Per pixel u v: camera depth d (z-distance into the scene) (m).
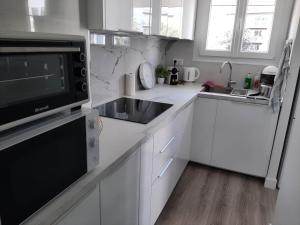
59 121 0.75
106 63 1.95
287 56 2.17
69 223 0.82
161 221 1.95
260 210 2.12
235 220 2.00
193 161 2.84
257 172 2.54
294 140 1.47
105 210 1.05
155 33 1.94
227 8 2.82
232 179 2.58
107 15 1.30
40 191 0.70
